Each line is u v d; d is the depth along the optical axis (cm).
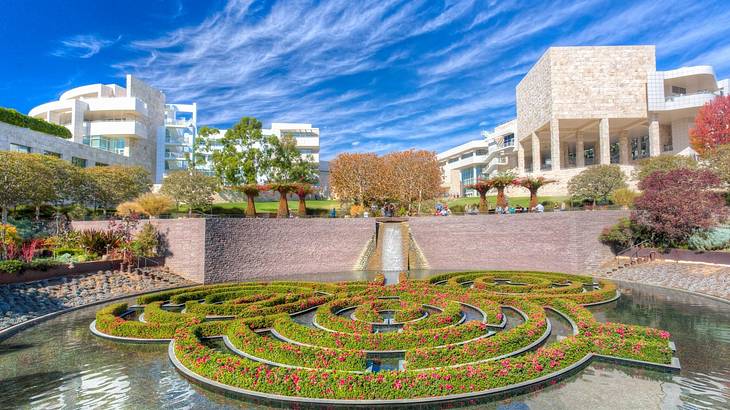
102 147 7094
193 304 2173
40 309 2241
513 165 9444
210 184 5612
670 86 6775
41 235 3694
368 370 1346
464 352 1355
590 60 6669
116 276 3000
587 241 3731
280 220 4012
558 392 1202
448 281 2892
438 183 6700
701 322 1959
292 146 7350
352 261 4278
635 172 5584
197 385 1276
